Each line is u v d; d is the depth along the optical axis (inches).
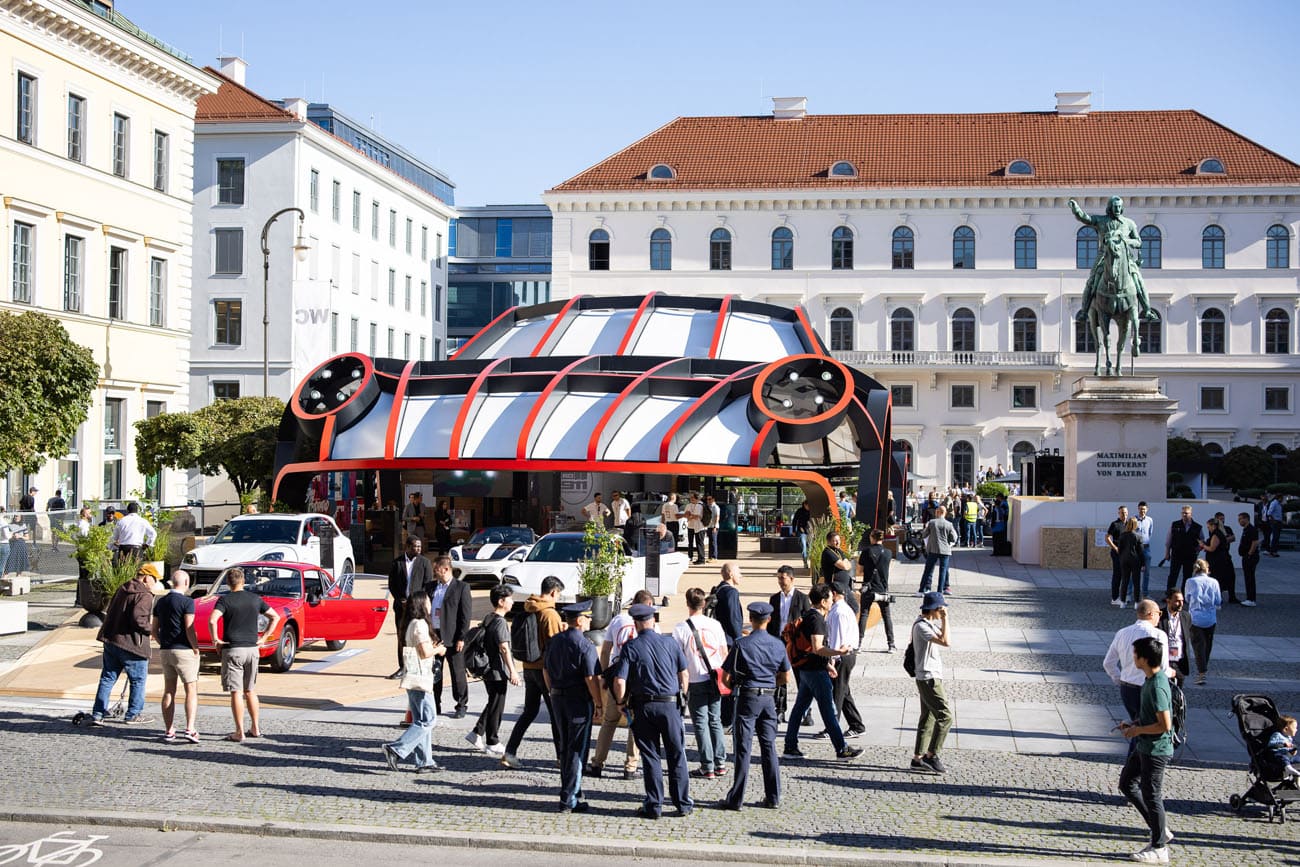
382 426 1314.0
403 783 469.7
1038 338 2967.5
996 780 481.4
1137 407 1380.4
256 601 550.9
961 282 2984.7
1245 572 1066.7
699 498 1424.7
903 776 488.4
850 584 665.0
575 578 920.9
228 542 959.0
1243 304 2938.0
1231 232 2938.0
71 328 1633.9
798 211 3021.7
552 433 1261.1
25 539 1090.7
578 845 394.6
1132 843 400.8
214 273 2566.4
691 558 1352.1
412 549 674.2
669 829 413.4
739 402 1318.9
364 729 569.9
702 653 487.5
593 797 456.4
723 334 1667.1
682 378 1331.2
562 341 1668.3
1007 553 1521.9
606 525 1261.1
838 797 456.4
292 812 426.6
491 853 393.1
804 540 1294.3
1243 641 852.0
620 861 386.3
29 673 700.0
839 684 541.3
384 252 3088.1
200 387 2566.4
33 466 1114.7
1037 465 1739.7
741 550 1566.2
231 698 542.0
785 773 494.6
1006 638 850.1
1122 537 1015.6
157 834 407.8
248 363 2549.2
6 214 1519.4
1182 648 548.4
